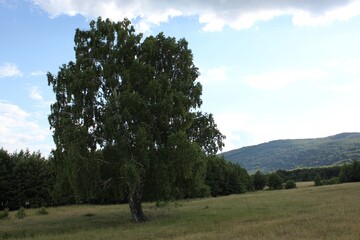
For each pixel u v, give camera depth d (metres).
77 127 26.67
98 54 29.30
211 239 15.59
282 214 27.03
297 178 146.38
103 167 27.81
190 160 26.81
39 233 23.53
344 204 31.66
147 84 28.19
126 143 26.20
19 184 63.44
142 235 19.23
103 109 27.91
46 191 64.75
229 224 22.08
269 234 15.86
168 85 28.81
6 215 39.00
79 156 25.34
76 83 27.31
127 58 29.20
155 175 26.91
